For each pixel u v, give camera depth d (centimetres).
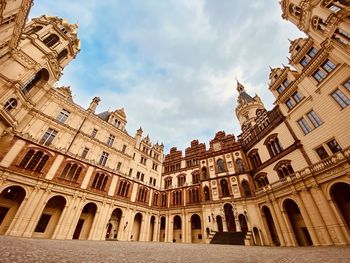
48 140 2741
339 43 1964
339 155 1739
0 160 2073
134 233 3522
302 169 2053
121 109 4378
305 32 2500
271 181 2747
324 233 1728
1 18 1508
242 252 1191
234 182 3294
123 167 3756
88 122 3431
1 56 2056
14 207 2208
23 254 564
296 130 2486
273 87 3077
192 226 3612
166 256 873
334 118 2006
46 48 2697
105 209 3011
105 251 943
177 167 4769
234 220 2955
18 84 2145
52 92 2969
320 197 1834
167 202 4131
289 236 2084
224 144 4131
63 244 1245
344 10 1800
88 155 3178
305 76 2420
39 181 2341
